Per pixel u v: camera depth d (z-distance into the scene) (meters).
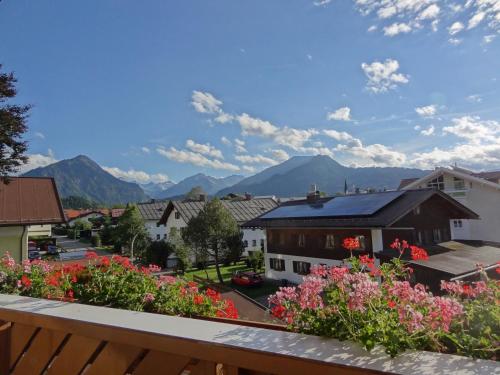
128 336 1.58
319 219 20.08
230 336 1.43
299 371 1.21
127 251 33.59
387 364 1.15
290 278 22.09
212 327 1.57
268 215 24.98
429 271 13.61
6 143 7.45
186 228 23.80
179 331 1.51
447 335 1.29
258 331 1.50
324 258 19.59
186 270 26.81
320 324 1.43
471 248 18.08
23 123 7.56
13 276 3.27
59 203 11.91
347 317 1.41
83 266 3.55
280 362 1.23
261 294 19.69
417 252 2.83
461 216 20.75
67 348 1.82
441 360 1.17
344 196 23.41
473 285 1.80
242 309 8.19
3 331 2.10
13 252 10.43
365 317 1.39
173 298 2.89
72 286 3.03
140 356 1.64
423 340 1.32
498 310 1.40
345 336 1.36
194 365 1.53
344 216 18.53
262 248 34.84
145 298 2.75
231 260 24.50
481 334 1.34
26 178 12.93
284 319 1.62
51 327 1.86
